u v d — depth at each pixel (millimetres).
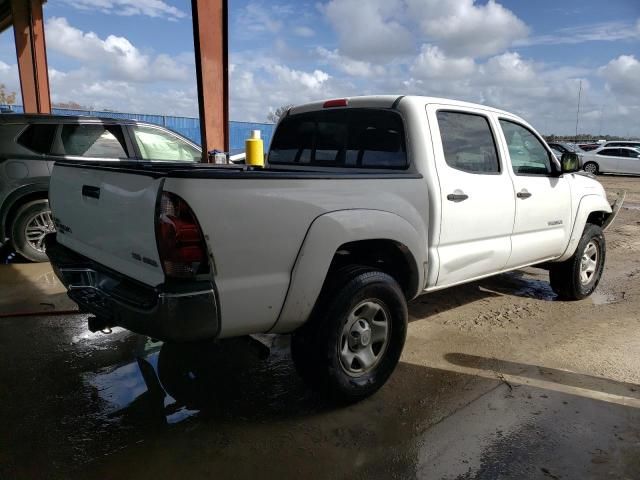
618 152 25344
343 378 3082
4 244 6656
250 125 28016
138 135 6879
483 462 2699
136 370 3641
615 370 3805
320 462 2672
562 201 4957
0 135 6020
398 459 2711
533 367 3840
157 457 2676
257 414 3117
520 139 4637
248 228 2586
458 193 3787
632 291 6039
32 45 15195
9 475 2502
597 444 2875
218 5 7156
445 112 3891
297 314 2842
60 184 3482
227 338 2715
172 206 2410
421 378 3633
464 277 4023
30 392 3295
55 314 4648
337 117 4145
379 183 3236
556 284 5535
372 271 3170
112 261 2936
